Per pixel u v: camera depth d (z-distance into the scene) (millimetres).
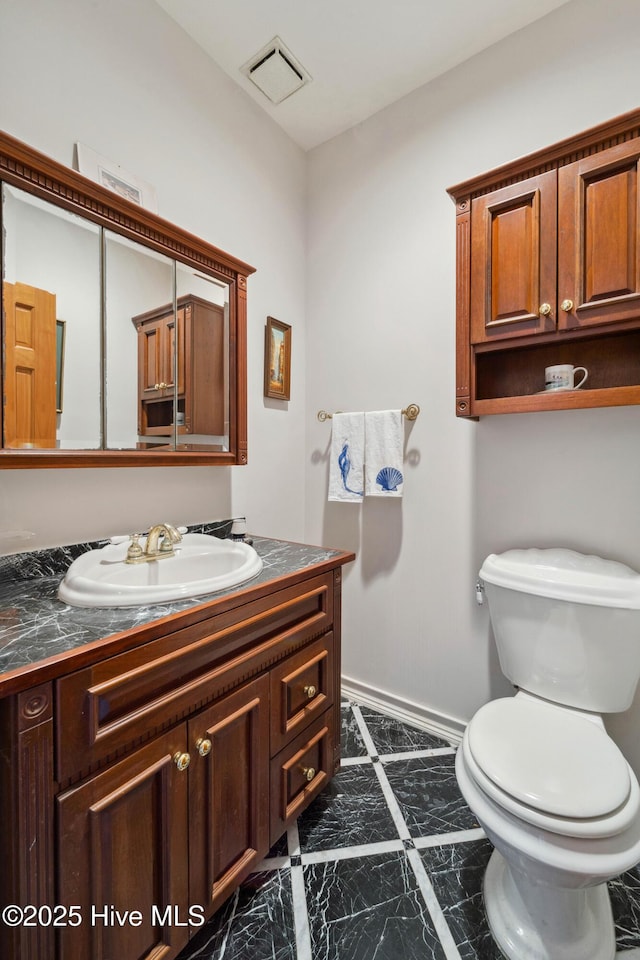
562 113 1316
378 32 1395
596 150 1060
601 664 1118
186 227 1429
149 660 753
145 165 1298
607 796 806
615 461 1271
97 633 723
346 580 1875
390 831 1207
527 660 1218
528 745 954
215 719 886
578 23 1281
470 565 1542
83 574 979
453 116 1522
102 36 1181
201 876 864
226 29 1397
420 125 1604
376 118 1727
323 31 1396
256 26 1384
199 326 1386
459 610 1575
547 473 1380
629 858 743
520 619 1226
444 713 1628
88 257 1101
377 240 1738
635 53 1204
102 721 686
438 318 1585
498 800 828
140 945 756
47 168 971
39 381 1017
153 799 775
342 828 1216
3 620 781
